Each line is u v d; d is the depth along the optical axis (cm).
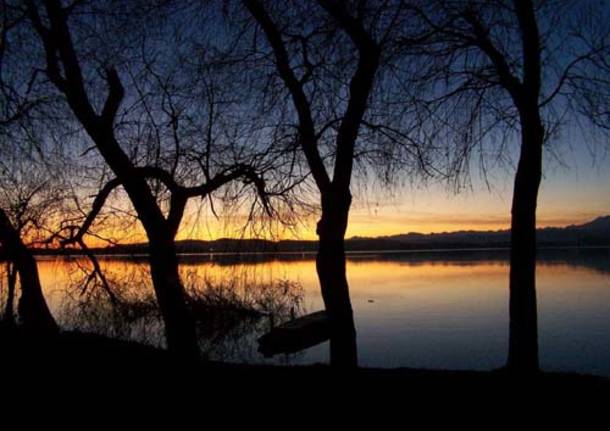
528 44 707
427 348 1916
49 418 596
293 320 1933
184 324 755
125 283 1485
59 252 1206
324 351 1833
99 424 577
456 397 647
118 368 790
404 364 1645
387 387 688
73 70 755
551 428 551
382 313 2834
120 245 1215
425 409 609
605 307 2934
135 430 559
